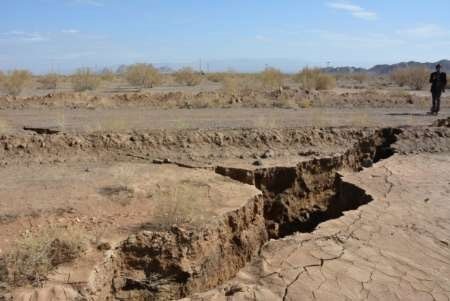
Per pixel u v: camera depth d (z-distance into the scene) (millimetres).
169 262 6828
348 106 22234
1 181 9492
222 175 10695
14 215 7566
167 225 7293
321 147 13469
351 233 7199
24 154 11555
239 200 8617
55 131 13523
